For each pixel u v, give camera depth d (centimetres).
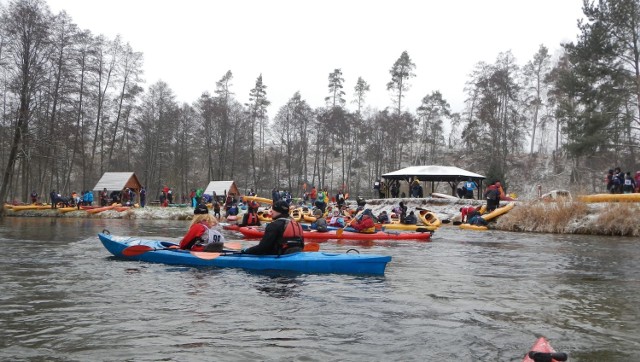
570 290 732
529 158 7162
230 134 7031
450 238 1725
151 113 5900
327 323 519
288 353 419
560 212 2081
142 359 397
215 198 3703
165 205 3909
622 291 726
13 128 4225
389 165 8206
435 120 8206
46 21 3272
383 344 450
